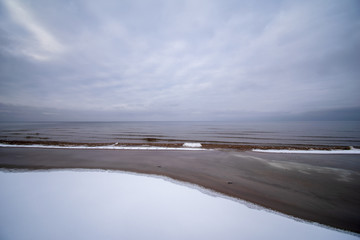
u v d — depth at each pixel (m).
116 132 28.73
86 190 5.01
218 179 6.27
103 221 3.52
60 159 9.01
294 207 4.36
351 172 7.19
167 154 10.56
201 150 11.90
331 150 11.83
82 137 20.88
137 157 9.67
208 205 4.30
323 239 3.23
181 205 4.25
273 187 5.61
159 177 6.34
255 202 4.56
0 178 5.99
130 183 5.63
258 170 7.41
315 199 4.82
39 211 3.85
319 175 6.80
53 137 20.42
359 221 3.83
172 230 3.31
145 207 4.10
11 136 20.62
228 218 3.77
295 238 3.22
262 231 3.38
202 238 3.12
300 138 19.45
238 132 27.72
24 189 5.04
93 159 9.09
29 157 9.44
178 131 30.67
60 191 4.91
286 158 9.62
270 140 18.09
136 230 3.28
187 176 6.54
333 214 4.09
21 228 3.29
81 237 3.09
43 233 3.17
